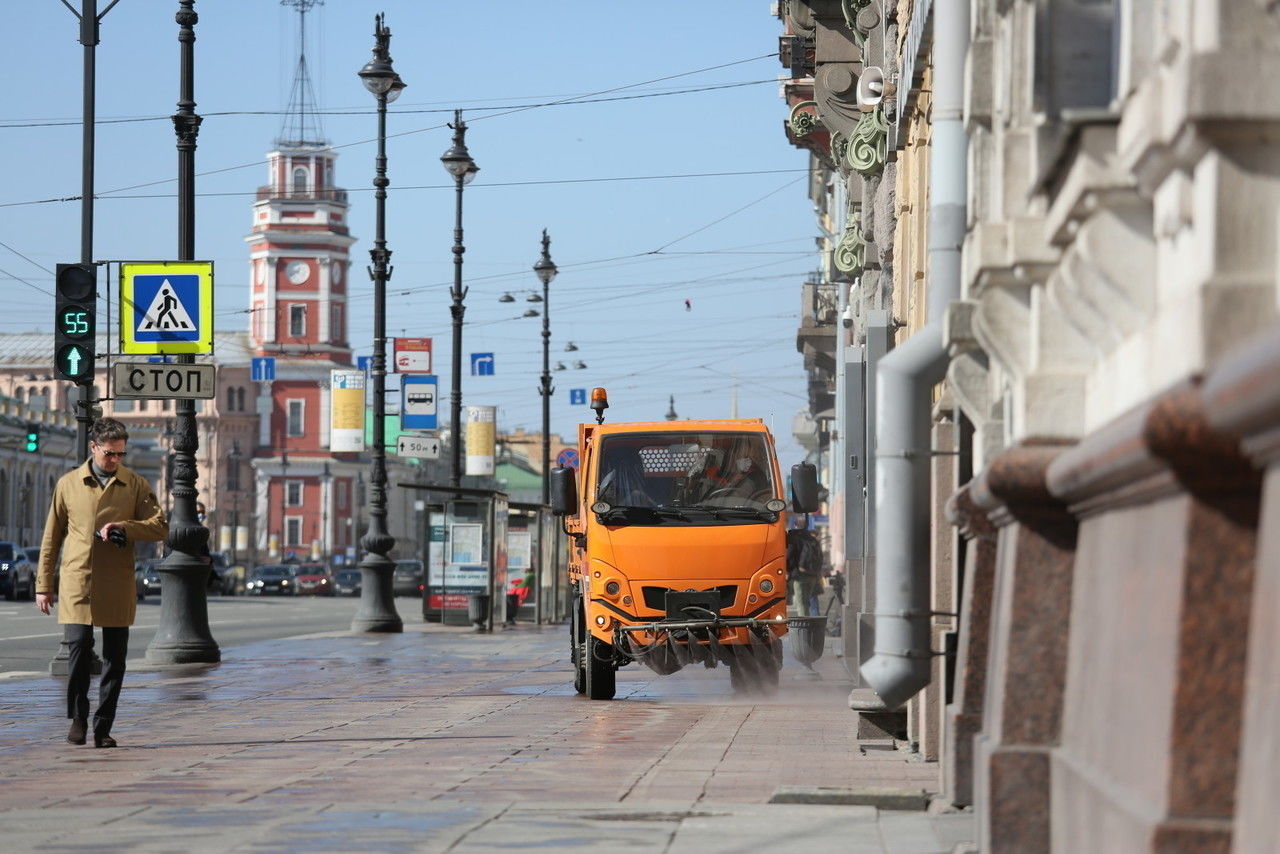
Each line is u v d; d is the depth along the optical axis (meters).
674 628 21.95
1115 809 5.76
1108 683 6.39
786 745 15.49
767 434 23.02
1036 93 7.28
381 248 45.00
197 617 28.95
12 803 11.45
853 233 32.78
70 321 27.08
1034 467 7.41
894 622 10.80
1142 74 6.16
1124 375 6.80
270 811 10.76
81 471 15.56
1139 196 6.31
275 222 198.62
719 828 9.80
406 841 9.30
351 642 39.03
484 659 31.39
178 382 27.64
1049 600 7.59
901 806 10.88
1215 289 5.19
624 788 12.13
